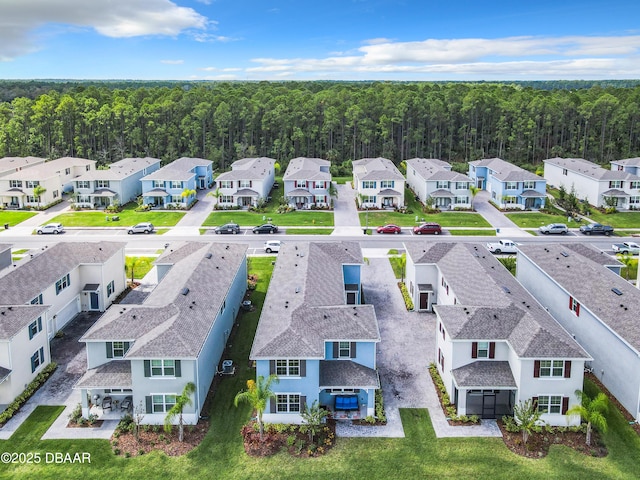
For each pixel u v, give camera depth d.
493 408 36.66
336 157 128.62
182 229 80.50
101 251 53.59
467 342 36.94
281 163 126.69
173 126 131.50
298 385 35.34
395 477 30.86
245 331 48.25
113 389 36.75
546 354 34.25
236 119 133.88
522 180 91.38
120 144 130.25
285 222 84.38
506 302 40.16
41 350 41.22
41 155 130.75
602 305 41.50
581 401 34.50
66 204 95.38
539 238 76.75
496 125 134.75
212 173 113.19
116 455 32.59
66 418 36.09
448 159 135.38
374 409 36.53
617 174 92.19
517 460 32.12
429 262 52.09
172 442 33.72
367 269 63.84
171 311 39.06
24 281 44.94
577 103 143.00
